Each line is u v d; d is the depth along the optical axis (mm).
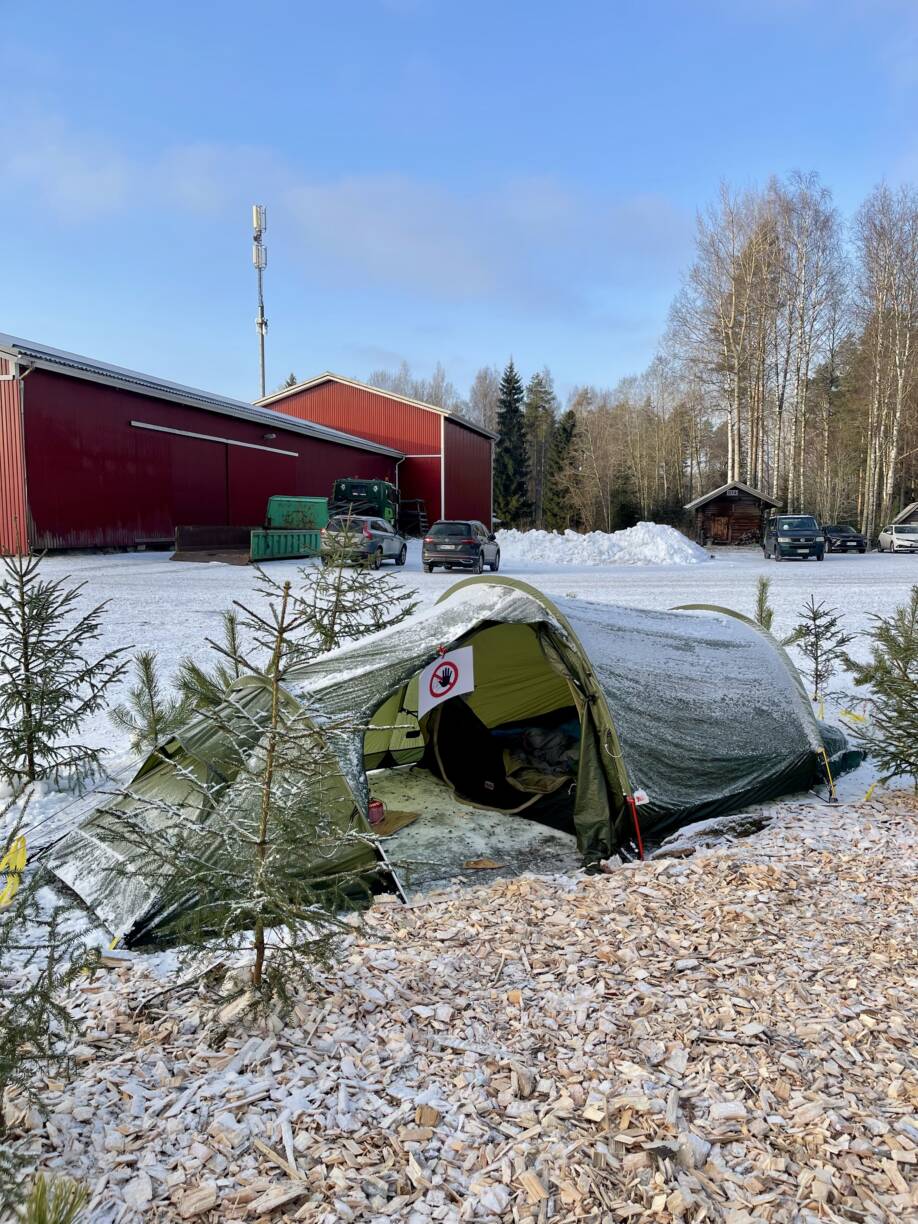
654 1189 2152
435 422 38000
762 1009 3021
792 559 31234
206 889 2986
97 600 14031
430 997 3125
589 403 86188
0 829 5234
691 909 3939
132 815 3375
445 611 5668
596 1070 2666
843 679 9664
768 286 42188
